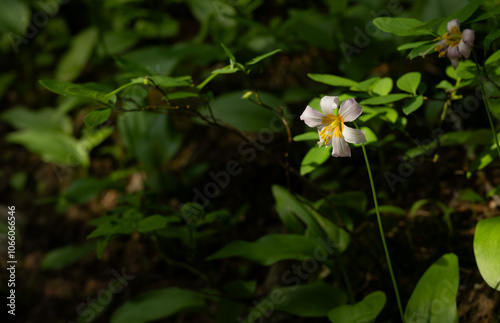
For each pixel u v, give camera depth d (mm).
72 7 1356
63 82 532
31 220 1057
